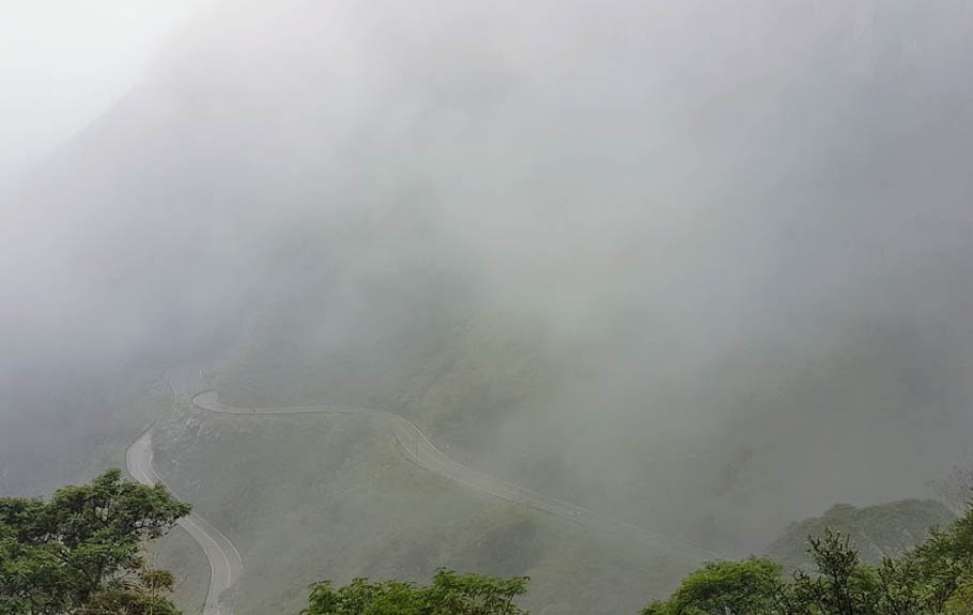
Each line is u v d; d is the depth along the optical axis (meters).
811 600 14.93
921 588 15.51
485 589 18.75
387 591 19.09
